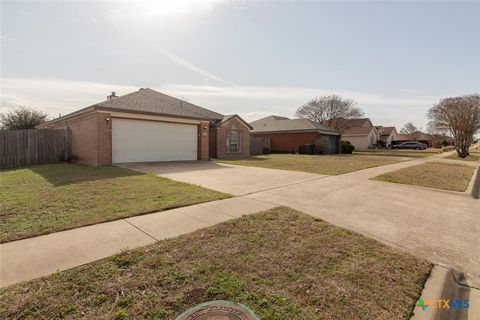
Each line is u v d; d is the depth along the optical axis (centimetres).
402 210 540
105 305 212
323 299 231
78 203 509
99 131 1150
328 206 552
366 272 279
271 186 753
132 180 779
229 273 266
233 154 2016
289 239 357
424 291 254
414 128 6272
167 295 228
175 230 379
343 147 3108
